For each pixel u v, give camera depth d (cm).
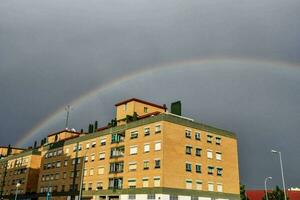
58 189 7319
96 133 6688
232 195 5950
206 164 5688
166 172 5006
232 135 6431
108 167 6078
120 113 6656
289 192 8706
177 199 5019
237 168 6272
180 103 6144
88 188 6406
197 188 5378
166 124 5266
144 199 5122
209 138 5922
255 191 9169
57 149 7838
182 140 5422
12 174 9431
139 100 6562
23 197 8488
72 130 8919
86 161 6706
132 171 5534
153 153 5238
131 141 5766
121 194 5581
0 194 9750
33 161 8788
